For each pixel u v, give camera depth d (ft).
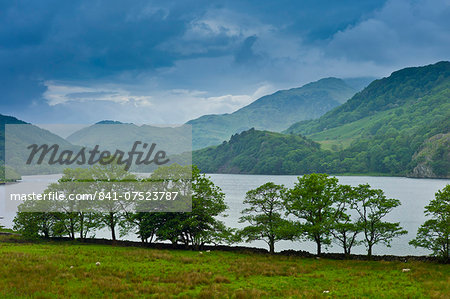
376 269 144.77
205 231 193.98
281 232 177.27
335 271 140.56
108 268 124.67
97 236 269.44
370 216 179.42
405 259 170.30
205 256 165.89
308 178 190.80
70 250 162.40
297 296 101.40
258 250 196.54
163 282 112.27
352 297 100.89
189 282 111.75
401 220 305.12
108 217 207.00
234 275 126.52
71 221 207.21
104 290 99.45
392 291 107.65
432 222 164.14
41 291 94.02
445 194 161.58
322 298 99.19
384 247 225.97
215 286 109.40
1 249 159.12
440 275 130.72
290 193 191.83
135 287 102.99
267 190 193.16
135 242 208.54
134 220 217.56
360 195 179.83
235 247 203.62
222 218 318.65
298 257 175.94
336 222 183.52
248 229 187.42
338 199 183.42
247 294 98.84
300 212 189.06
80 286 101.45
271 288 110.42
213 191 202.59
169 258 152.15
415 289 110.22
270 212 193.88
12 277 107.04
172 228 188.44
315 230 174.50
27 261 127.65
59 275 111.34
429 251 213.66
